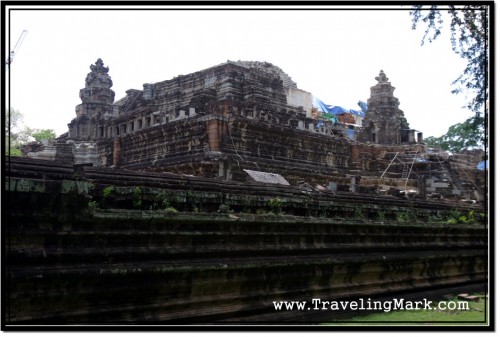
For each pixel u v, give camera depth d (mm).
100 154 61156
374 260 19656
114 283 11672
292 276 16172
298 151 56688
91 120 75312
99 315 11422
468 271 26875
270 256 16078
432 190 57188
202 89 61062
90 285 11273
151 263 12578
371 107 81938
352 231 19828
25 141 60312
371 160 69375
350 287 18656
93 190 12844
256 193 18156
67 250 11320
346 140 64625
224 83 59344
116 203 13336
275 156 53344
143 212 12680
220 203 15664
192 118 49344
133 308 12023
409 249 23125
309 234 17734
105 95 77062
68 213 11305
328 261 17469
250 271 14758
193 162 46281
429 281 23500
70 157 48875
